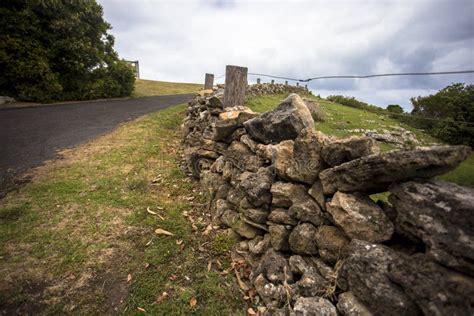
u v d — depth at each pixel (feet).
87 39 43.75
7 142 19.33
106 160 17.33
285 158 8.05
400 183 5.00
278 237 7.60
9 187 12.98
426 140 11.87
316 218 6.79
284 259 7.45
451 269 3.92
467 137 9.14
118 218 11.27
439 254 3.97
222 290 7.90
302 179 7.27
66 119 28.60
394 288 4.43
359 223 5.39
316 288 6.05
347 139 6.23
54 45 38.34
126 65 53.62
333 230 6.31
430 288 3.92
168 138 23.88
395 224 5.28
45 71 37.42
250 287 7.97
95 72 47.29
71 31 40.09
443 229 4.04
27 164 15.85
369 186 5.68
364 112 35.81
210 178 12.96
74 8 42.98
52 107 35.45
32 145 19.24
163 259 9.09
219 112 13.97
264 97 38.63
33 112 30.81
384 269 4.61
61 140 20.93
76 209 11.63
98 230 10.37
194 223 11.46
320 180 6.85
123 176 15.28
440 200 4.25
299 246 6.93
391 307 4.35
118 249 9.45
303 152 7.25
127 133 24.09
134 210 11.98
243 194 9.83
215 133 12.66
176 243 10.01
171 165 17.66
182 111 37.17
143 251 9.44
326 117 25.95
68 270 8.32
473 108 9.05
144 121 29.40
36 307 7.02
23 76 35.37
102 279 8.12
